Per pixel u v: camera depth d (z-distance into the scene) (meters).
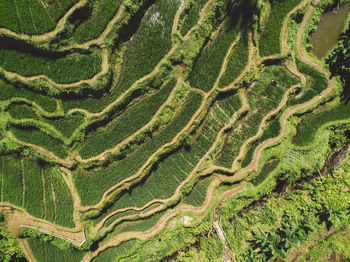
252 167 18.12
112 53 15.39
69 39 14.64
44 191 17.22
